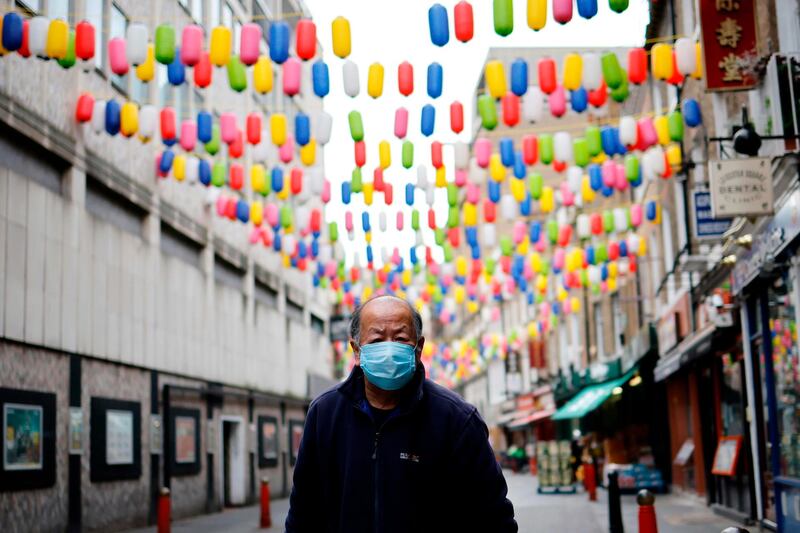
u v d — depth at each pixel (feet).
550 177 164.55
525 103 39.47
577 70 37.96
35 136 52.60
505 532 12.30
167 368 73.51
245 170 95.61
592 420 113.50
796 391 41.75
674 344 72.79
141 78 39.63
